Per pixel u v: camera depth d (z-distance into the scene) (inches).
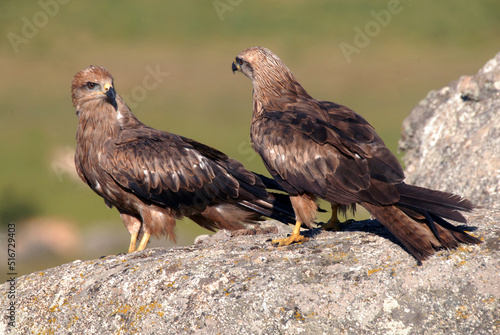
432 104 685.9
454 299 344.5
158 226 503.2
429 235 369.7
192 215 515.5
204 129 1450.5
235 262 387.2
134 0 2182.6
